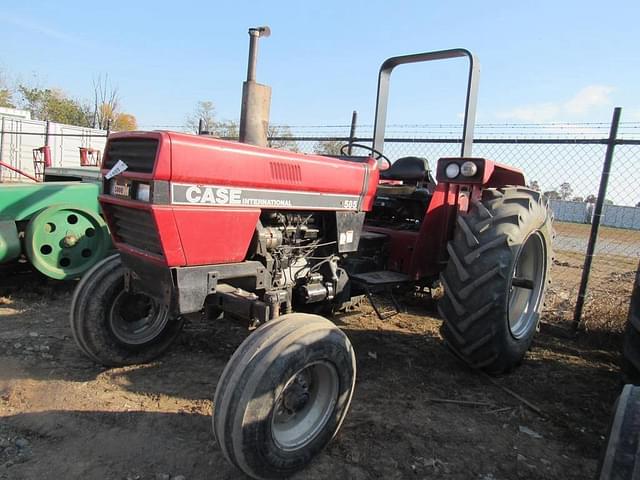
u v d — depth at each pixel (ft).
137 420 8.71
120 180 8.07
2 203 14.89
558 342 14.33
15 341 11.82
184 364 11.21
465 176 11.87
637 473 5.02
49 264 15.46
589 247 14.66
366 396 10.12
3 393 9.38
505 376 11.54
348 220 10.56
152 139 7.38
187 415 8.96
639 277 9.96
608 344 14.19
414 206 13.99
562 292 20.40
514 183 13.70
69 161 65.10
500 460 8.16
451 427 9.09
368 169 10.84
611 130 14.42
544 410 9.97
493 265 10.21
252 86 9.80
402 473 7.64
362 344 13.01
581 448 8.67
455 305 10.46
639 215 58.70
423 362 12.04
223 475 7.33
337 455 8.02
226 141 8.11
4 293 15.83
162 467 7.45
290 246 9.53
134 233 8.31
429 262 12.91
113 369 10.73
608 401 10.52
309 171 9.34
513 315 12.37
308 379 7.79
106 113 127.03
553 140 15.51
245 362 6.84
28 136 62.34
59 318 13.73
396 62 13.50
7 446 7.77
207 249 7.94
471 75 12.14
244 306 8.00
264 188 8.55
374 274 12.34
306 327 7.40
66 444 7.91
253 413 6.64
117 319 10.71
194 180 7.56
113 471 7.29
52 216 15.35
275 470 7.12
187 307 7.86
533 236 12.12
